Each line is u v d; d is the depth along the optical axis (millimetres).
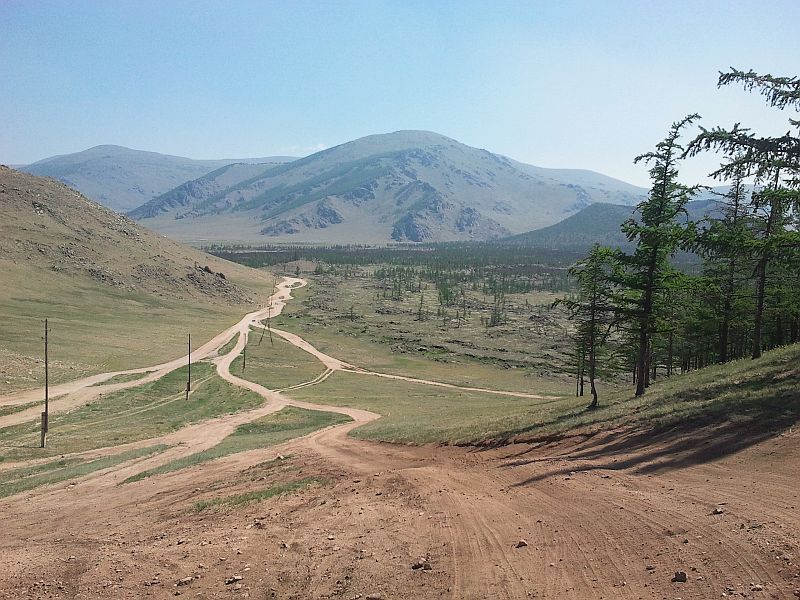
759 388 18859
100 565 11555
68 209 191625
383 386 92688
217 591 9477
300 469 23891
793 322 42750
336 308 186875
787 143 17156
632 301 30656
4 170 196625
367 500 15156
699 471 12477
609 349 58812
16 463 39219
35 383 70125
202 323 140375
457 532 10883
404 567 9359
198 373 89438
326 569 9805
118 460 36062
